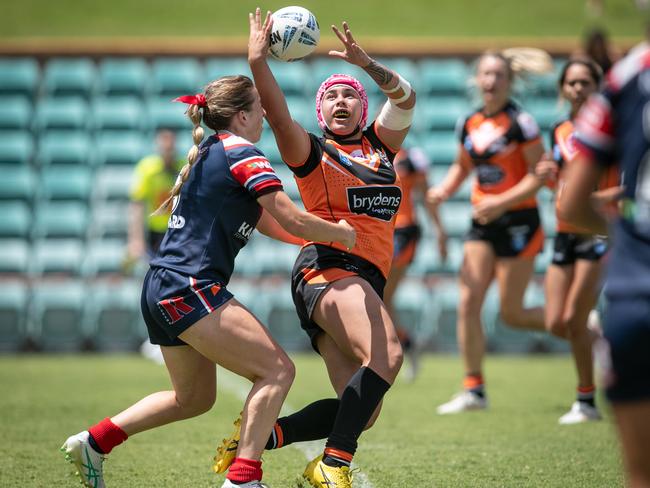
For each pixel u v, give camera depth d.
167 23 62.62
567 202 9.66
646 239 8.88
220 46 54.44
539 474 16.55
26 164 51.12
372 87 53.38
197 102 14.16
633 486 8.88
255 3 66.19
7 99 53.00
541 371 37.09
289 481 16.11
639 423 8.76
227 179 13.51
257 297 45.69
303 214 13.25
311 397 28.05
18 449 19.14
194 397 14.26
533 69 26.89
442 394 29.66
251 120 14.26
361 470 16.98
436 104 53.31
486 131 26.20
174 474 16.67
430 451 19.05
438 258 48.28
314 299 14.24
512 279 26.05
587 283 22.73
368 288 14.08
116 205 49.62
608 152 9.27
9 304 44.72
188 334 13.27
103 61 54.38
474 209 26.50
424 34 61.72
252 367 13.29
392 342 13.72
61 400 27.03
